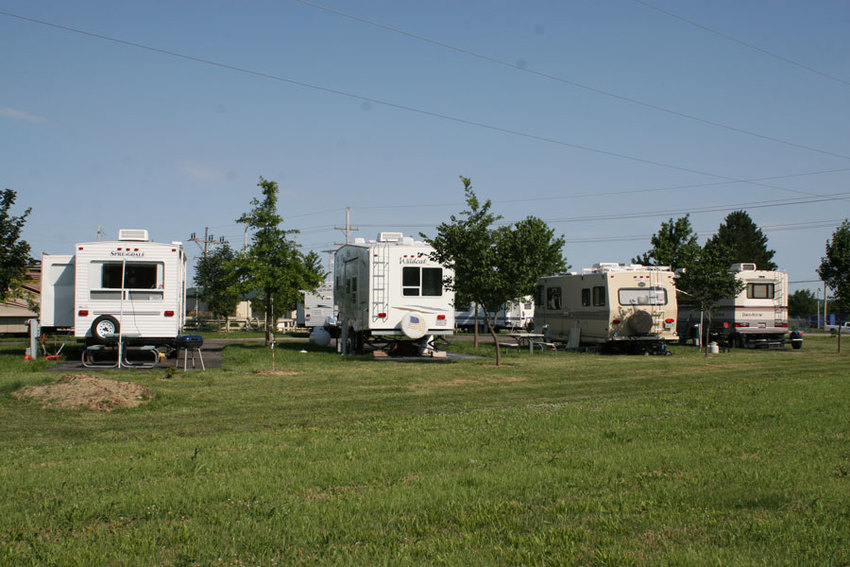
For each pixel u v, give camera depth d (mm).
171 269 19391
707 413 10570
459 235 19078
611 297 25469
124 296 19125
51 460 7535
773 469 6898
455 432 8992
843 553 4629
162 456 7617
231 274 26719
